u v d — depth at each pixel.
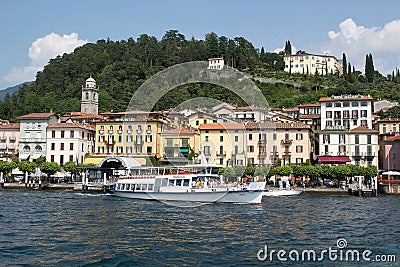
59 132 120.44
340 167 96.75
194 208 59.41
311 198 80.00
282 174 98.31
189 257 29.61
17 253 30.33
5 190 95.75
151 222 44.91
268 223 44.66
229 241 34.88
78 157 119.38
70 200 70.94
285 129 114.12
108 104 183.25
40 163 114.81
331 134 115.06
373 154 111.81
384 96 187.62
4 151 131.88
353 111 124.81
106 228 40.56
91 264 27.70
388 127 126.19
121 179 79.38
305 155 112.25
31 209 55.84
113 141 115.94
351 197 83.50
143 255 30.02
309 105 145.12
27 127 125.56
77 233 37.78
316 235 37.78
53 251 30.95
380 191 92.19
